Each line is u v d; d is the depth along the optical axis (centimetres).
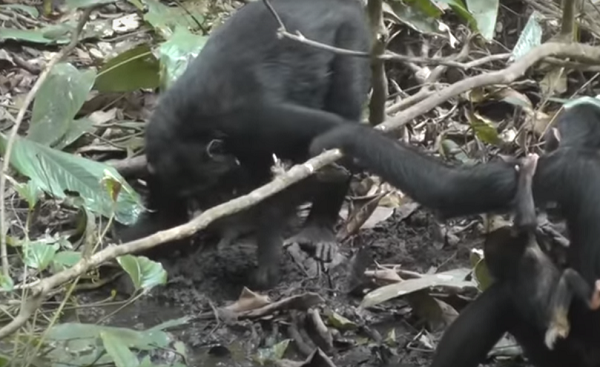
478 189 289
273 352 329
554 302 283
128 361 296
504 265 293
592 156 293
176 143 351
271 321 341
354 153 302
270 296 353
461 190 290
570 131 298
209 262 368
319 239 370
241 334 338
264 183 359
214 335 337
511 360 325
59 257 313
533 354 299
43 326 333
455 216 295
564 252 303
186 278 362
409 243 375
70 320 341
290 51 358
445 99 317
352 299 351
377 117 349
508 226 312
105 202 344
